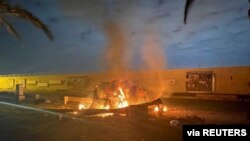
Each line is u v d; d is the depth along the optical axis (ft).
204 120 35.73
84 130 29.58
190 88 63.87
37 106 51.19
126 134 27.78
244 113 43.16
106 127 31.12
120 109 37.32
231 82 59.82
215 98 60.54
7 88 92.63
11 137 26.50
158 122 34.22
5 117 38.63
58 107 49.24
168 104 55.42
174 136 26.89
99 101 44.27
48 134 27.73
